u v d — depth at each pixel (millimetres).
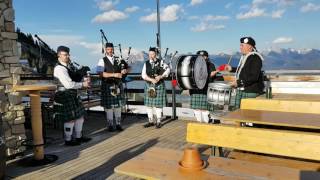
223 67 5301
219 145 2867
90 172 3691
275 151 2635
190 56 5230
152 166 2254
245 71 4520
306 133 2551
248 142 2736
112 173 3648
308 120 3043
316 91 5617
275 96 4574
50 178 3523
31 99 3896
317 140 2480
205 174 2105
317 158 2482
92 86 6656
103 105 5672
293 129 3527
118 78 5660
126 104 7051
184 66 5113
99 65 5594
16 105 4156
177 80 5258
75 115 4801
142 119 6688
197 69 5105
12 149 4125
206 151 4191
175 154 2467
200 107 5441
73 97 4797
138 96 7363
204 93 5414
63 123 4789
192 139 3000
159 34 5793
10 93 4086
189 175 2094
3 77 4004
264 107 3828
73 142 4824
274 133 2633
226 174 2102
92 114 7355
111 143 4902
